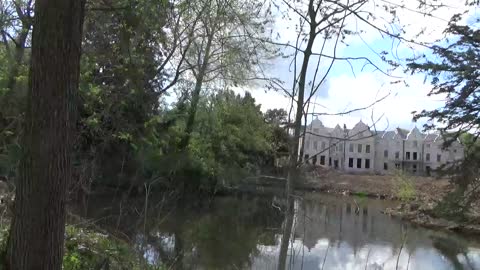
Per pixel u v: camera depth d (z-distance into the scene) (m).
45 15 4.11
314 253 15.47
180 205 24.23
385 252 18.41
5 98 12.62
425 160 90.38
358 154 90.06
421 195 39.53
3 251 4.42
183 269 11.79
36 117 4.14
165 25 7.89
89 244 7.32
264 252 14.45
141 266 7.86
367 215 33.19
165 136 26.69
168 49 9.76
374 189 52.56
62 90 4.16
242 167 29.31
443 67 23.34
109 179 17.08
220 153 30.62
